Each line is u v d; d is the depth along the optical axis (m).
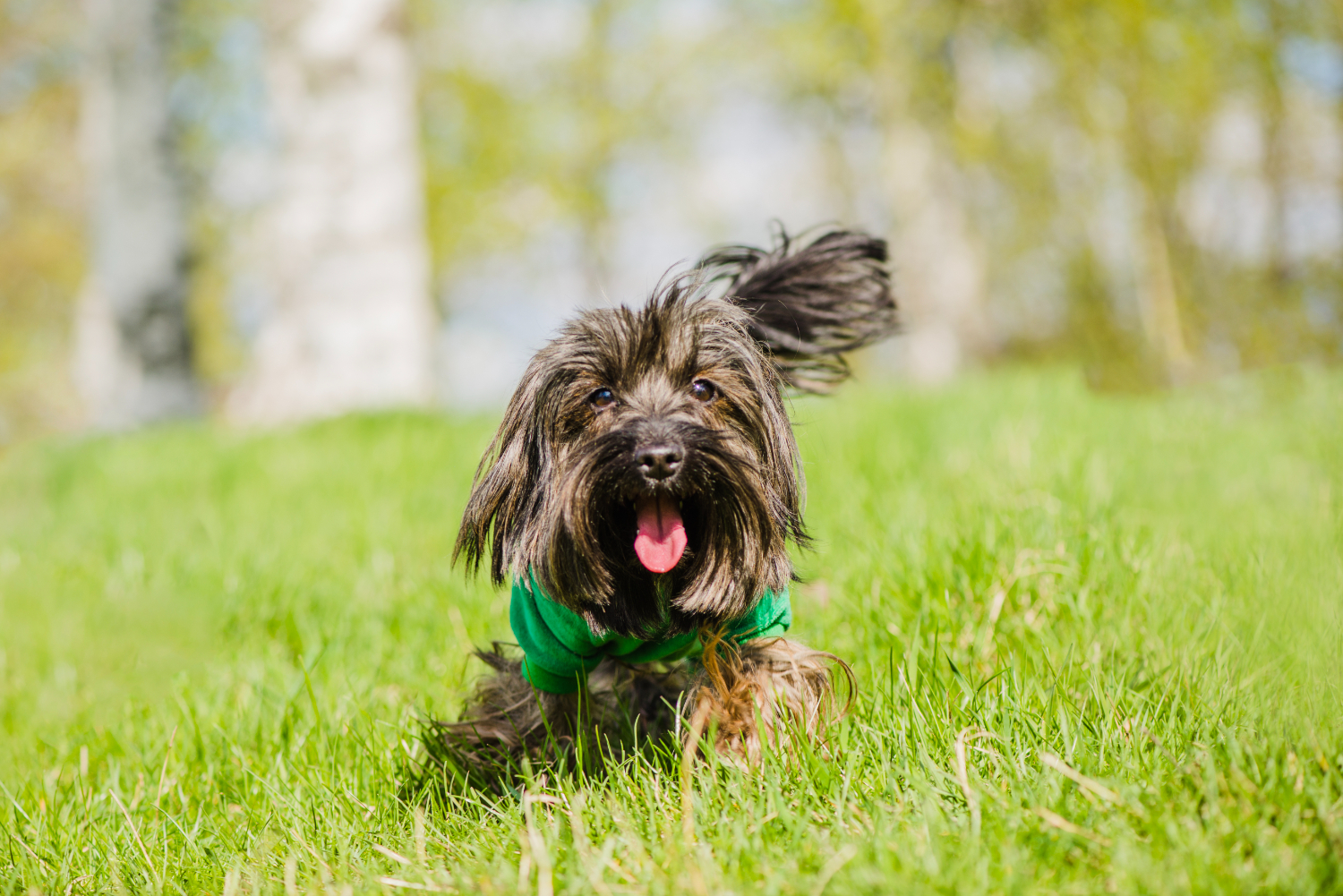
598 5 24.20
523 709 3.36
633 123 24.33
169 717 3.67
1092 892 1.97
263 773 3.21
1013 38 16.83
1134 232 18.52
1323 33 15.98
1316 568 3.33
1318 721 2.48
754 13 18.14
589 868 2.23
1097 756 2.52
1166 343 17.39
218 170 23.72
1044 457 5.09
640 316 2.99
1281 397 7.79
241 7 20.38
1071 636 3.24
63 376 24.95
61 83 22.02
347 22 10.48
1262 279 18.44
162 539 5.83
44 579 5.33
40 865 2.72
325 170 10.53
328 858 2.65
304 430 8.55
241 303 27.61
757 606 3.10
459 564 4.95
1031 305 23.03
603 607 2.97
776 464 3.09
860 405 7.53
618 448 2.81
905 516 4.34
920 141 16.80
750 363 3.06
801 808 2.46
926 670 3.05
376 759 3.14
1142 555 3.63
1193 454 5.66
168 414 13.87
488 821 2.77
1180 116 17.22
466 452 7.33
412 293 10.78
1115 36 16.14
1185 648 3.01
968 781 2.41
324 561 5.12
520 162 24.75
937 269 17.02
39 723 3.85
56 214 22.98
